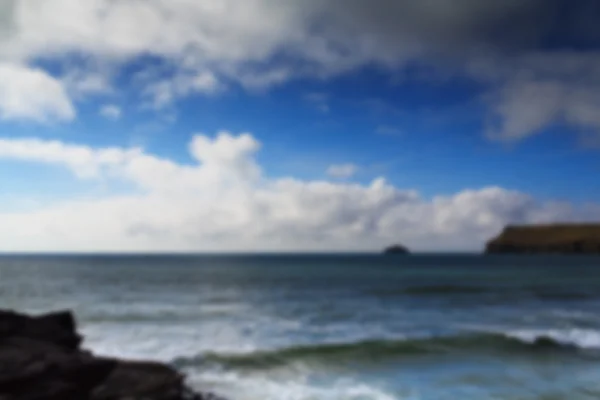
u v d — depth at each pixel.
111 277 71.81
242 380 14.30
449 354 17.80
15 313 11.79
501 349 18.59
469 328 24.78
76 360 9.95
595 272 82.75
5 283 58.50
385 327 25.38
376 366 16.14
